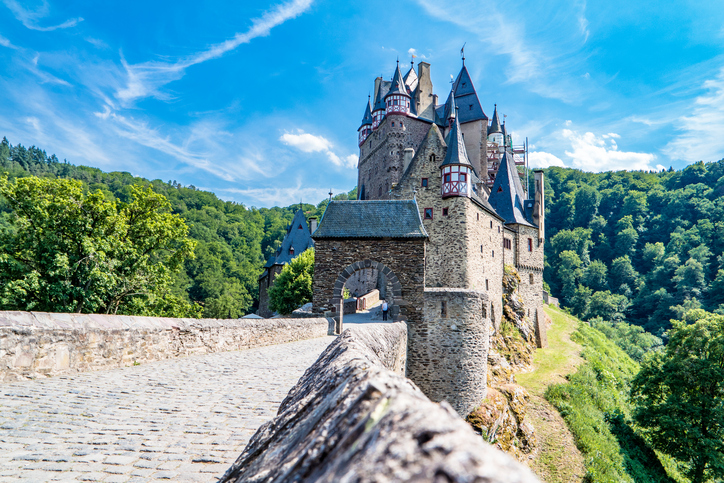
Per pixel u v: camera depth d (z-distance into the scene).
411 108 61.16
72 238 25.66
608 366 44.75
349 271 25.22
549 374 37.09
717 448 29.27
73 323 9.23
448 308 25.20
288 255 63.03
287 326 17.91
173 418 6.33
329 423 2.05
